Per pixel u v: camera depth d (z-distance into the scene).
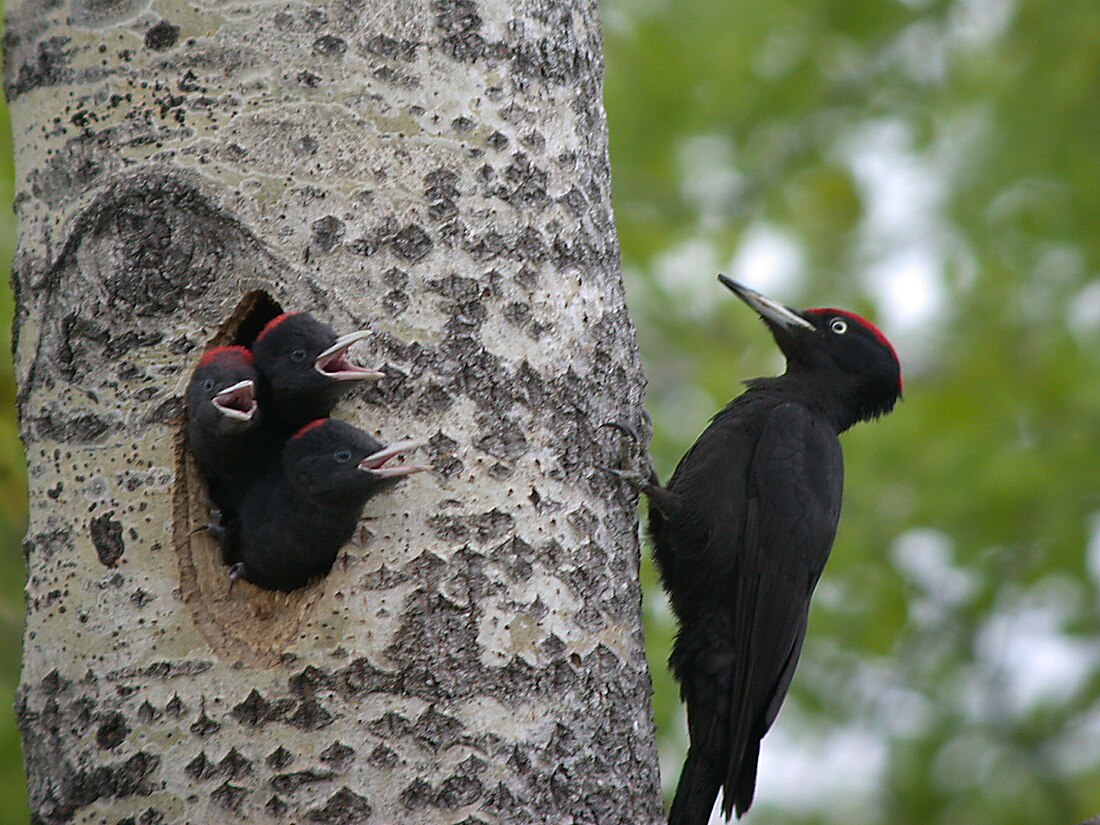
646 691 7.97
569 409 7.74
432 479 7.24
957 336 16.78
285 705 6.91
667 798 13.28
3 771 11.74
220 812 6.80
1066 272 16.58
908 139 16.73
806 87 16.30
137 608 7.10
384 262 7.34
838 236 16.83
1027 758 16.77
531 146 7.77
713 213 16.84
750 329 15.79
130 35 7.48
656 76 15.70
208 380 6.96
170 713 6.94
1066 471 15.85
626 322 8.38
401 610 7.07
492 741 7.07
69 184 7.50
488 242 7.53
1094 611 16.59
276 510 7.12
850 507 15.83
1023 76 16.22
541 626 7.33
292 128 7.37
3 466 11.27
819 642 15.68
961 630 16.91
